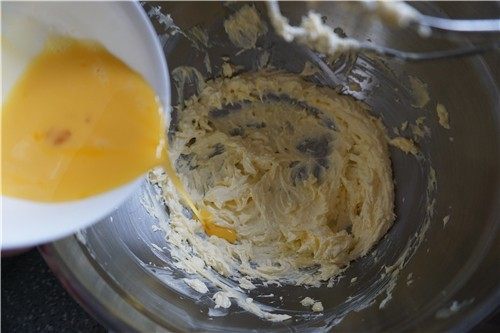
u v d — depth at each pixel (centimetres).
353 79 40
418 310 31
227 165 42
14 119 29
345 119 41
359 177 41
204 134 42
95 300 29
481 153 33
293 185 42
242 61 41
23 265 38
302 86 41
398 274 36
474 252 31
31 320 37
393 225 39
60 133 29
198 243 40
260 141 43
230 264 40
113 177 29
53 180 28
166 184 40
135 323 29
